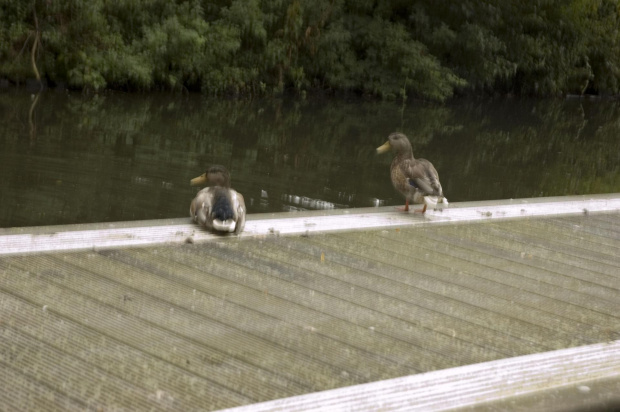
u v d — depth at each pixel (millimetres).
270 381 3234
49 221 8750
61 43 21750
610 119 29156
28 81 21766
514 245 5758
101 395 2996
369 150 16422
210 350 3482
